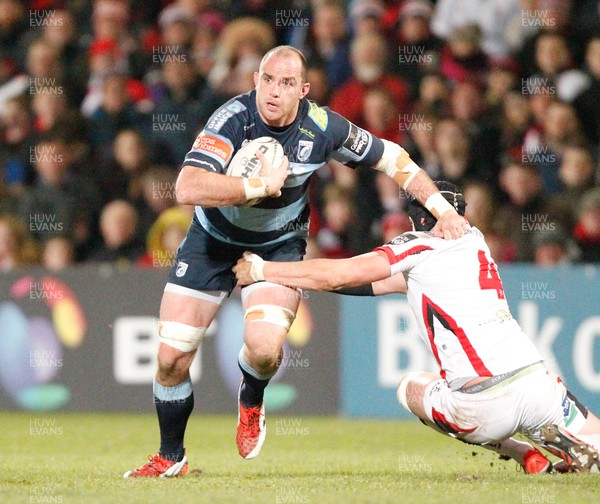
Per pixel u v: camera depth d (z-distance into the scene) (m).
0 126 46.31
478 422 19.34
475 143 43.00
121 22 48.19
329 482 19.16
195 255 21.05
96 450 28.36
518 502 16.22
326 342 37.69
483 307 19.41
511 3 46.50
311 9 47.50
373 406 37.44
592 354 36.78
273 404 37.78
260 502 16.33
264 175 19.09
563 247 40.59
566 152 42.34
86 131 45.31
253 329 20.39
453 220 19.81
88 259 43.12
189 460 25.75
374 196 41.78
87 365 38.28
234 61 45.38
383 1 48.03
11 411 38.62
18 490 18.17
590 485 18.05
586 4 47.09
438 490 17.58
